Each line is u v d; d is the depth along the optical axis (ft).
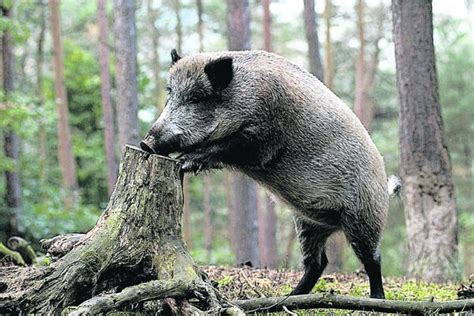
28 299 21.95
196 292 22.34
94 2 132.67
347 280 38.55
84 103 113.50
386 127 130.31
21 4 96.32
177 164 24.75
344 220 28.32
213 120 26.40
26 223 68.90
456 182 131.44
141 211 23.98
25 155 98.22
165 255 23.79
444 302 25.73
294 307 25.81
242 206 63.82
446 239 45.96
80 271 22.72
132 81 60.03
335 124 27.76
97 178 110.52
